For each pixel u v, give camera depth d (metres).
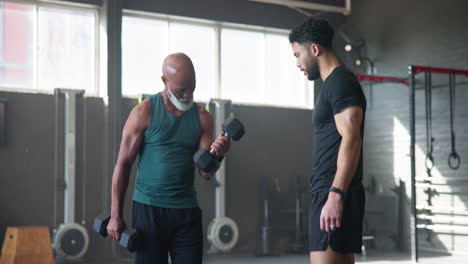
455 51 7.99
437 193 8.16
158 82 8.34
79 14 7.89
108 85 7.78
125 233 2.42
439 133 8.14
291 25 9.11
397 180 8.69
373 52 9.12
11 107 7.40
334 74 2.33
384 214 8.68
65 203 7.41
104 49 7.82
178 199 2.50
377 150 9.03
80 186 7.73
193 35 8.59
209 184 8.52
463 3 7.91
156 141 2.48
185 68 2.47
